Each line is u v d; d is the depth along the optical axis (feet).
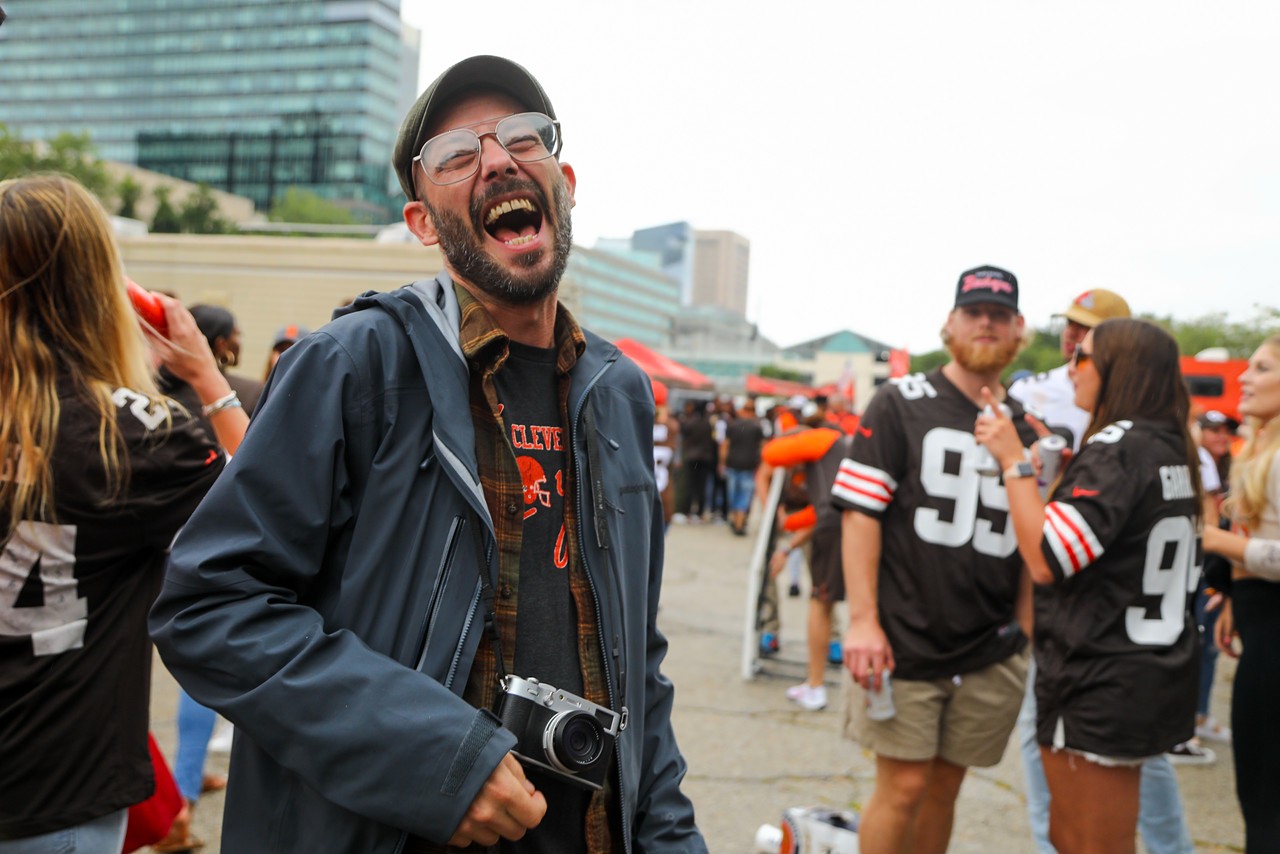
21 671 5.19
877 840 9.24
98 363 5.59
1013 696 9.41
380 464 4.17
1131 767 8.05
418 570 4.14
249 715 3.75
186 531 3.94
